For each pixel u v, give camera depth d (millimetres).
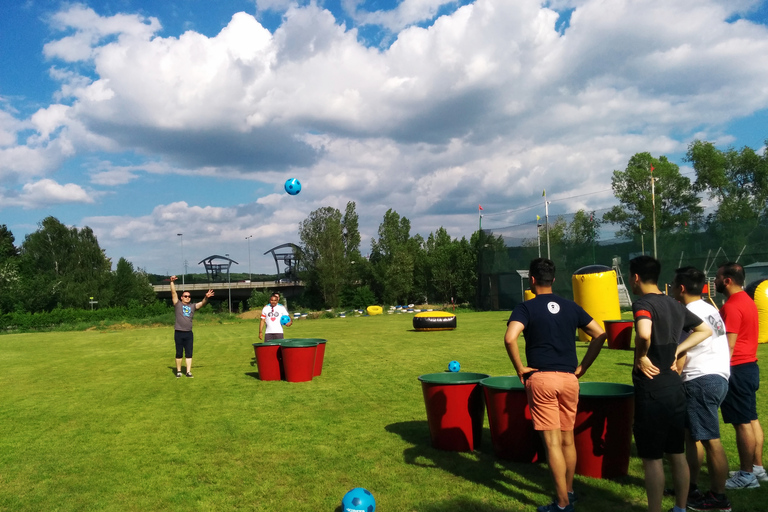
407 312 48062
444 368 11555
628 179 49344
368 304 59344
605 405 4805
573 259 33281
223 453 5984
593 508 4223
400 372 11227
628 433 4848
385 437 6395
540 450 5316
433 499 4504
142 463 5734
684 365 4133
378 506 4383
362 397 8773
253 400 8820
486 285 39406
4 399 9930
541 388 4012
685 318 3855
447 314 22672
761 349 12570
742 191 45188
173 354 17109
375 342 18141
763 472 4645
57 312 46938
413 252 64562
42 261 67938
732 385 4492
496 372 10609
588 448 4883
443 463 5406
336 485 4902
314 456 5758
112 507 4570
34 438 6945
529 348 4160
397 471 5215
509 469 5184
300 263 64812
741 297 4508
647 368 3680
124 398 9508
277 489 4855
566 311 4113
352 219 68938
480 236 39906
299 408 8102
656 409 3654
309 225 62156
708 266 27250
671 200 48594
